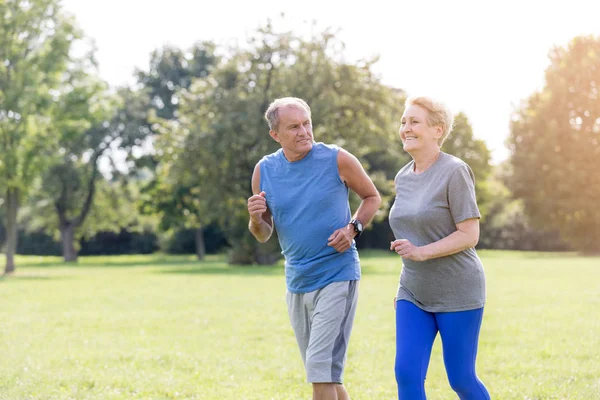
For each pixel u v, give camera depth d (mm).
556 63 45656
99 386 6539
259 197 4613
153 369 7410
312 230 4504
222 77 35125
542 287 17516
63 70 31844
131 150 49906
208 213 34781
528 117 45844
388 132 34281
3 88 30594
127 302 15359
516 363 7344
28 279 25391
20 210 54688
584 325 10227
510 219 53219
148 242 59781
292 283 4645
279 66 34312
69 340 9617
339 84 33438
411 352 4062
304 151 4559
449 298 4105
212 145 32906
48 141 31938
